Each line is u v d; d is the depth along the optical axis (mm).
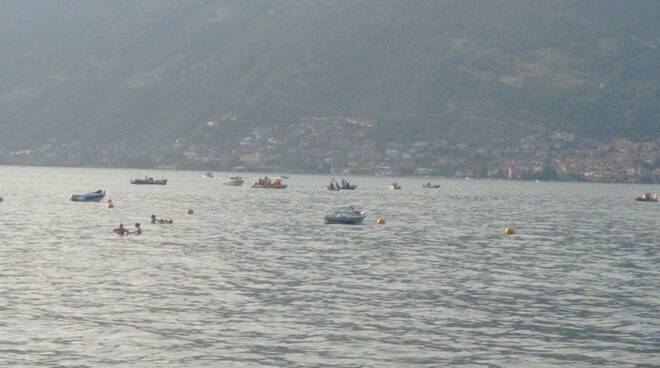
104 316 154375
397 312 161250
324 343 140250
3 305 161250
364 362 131250
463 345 140250
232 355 133625
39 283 183375
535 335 146625
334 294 176750
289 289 181375
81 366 127438
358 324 151875
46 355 131875
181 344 138500
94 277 191875
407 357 133875
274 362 130750
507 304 169625
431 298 174250
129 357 131750
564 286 190000
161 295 172750
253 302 167750
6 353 132375
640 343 142500
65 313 156000
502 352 136875
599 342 142875
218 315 156875
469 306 167250
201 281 189000
